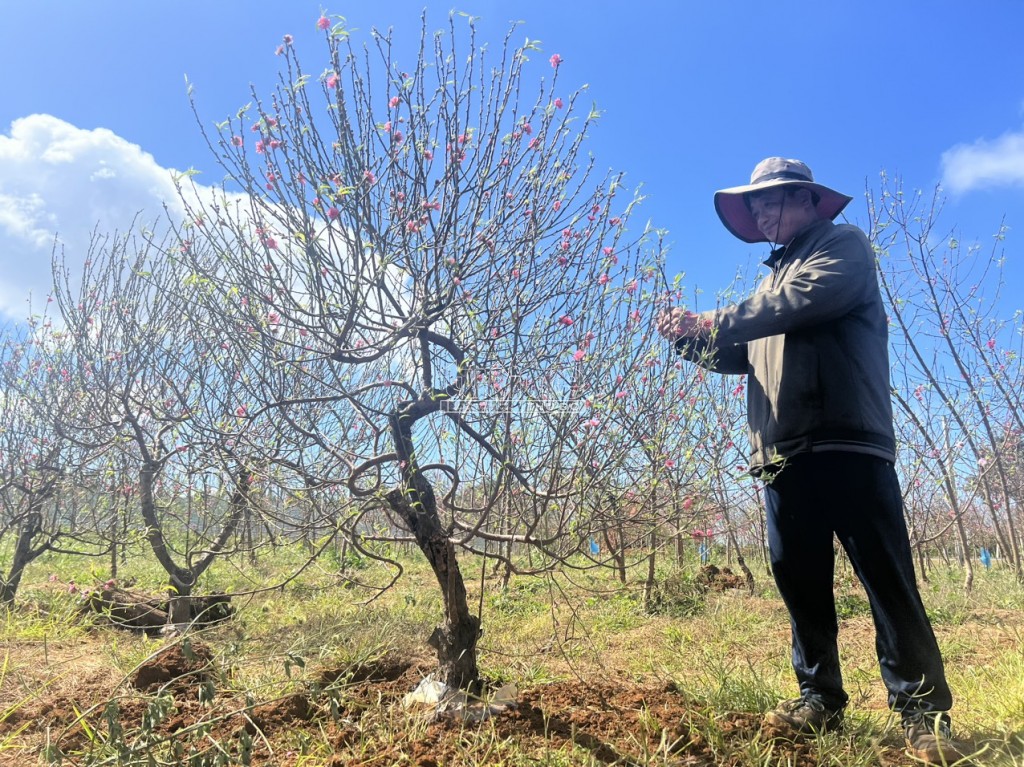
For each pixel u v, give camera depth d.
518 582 6.79
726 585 6.70
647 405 2.66
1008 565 8.17
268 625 4.89
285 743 2.25
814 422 2.33
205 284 2.51
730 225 2.98
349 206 2.44
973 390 7.03
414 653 3.66
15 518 5.48
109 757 1.79
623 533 3.05
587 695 2.65
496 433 2.54
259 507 2.98
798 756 2.13
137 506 5.44
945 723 2.14
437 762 2.05
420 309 2.48
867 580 2.28
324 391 3.12
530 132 2.59
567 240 2.72
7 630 4.22
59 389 5.83
